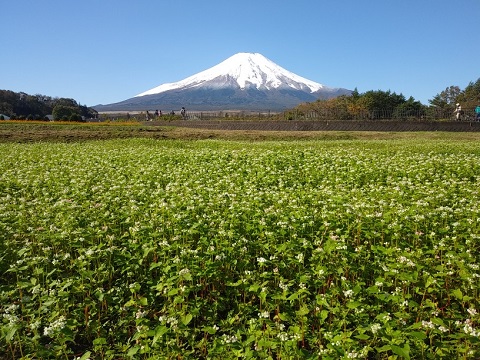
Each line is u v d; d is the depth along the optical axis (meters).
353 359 4.15
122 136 31.08
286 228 7.68
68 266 6.75
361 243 7.85
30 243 7.29
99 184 13.05
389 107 60.97
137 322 4.89
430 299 5.93
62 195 11.33
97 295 5.52
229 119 53.94
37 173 14.98
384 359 4.82
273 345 4.46
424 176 14.07
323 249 6.64
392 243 7.48
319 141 28.00
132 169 15.66
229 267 6.57
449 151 20.03
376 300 5.71
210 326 5.32
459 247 6.96
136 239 7.20
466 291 5.82
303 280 5.83
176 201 10.25
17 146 23.95
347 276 6.43
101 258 6.94
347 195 11.04
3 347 5.01
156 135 31.94
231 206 9.28
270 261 6.29
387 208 9.45
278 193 11.45
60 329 4.70
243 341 4.95
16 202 10.95
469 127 37.38
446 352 4.51
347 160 16.77
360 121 39.09
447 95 79.06
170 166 16.58
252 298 6.00
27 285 5.64
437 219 8.70
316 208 9.64
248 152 20.27
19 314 5.39
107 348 5.04
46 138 28.61
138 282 6.20
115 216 8.75
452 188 11.91
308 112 54.41
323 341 4.95
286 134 32.69
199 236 7.79
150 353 4.65
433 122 38.06
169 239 7.56
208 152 19.78
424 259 6.64
